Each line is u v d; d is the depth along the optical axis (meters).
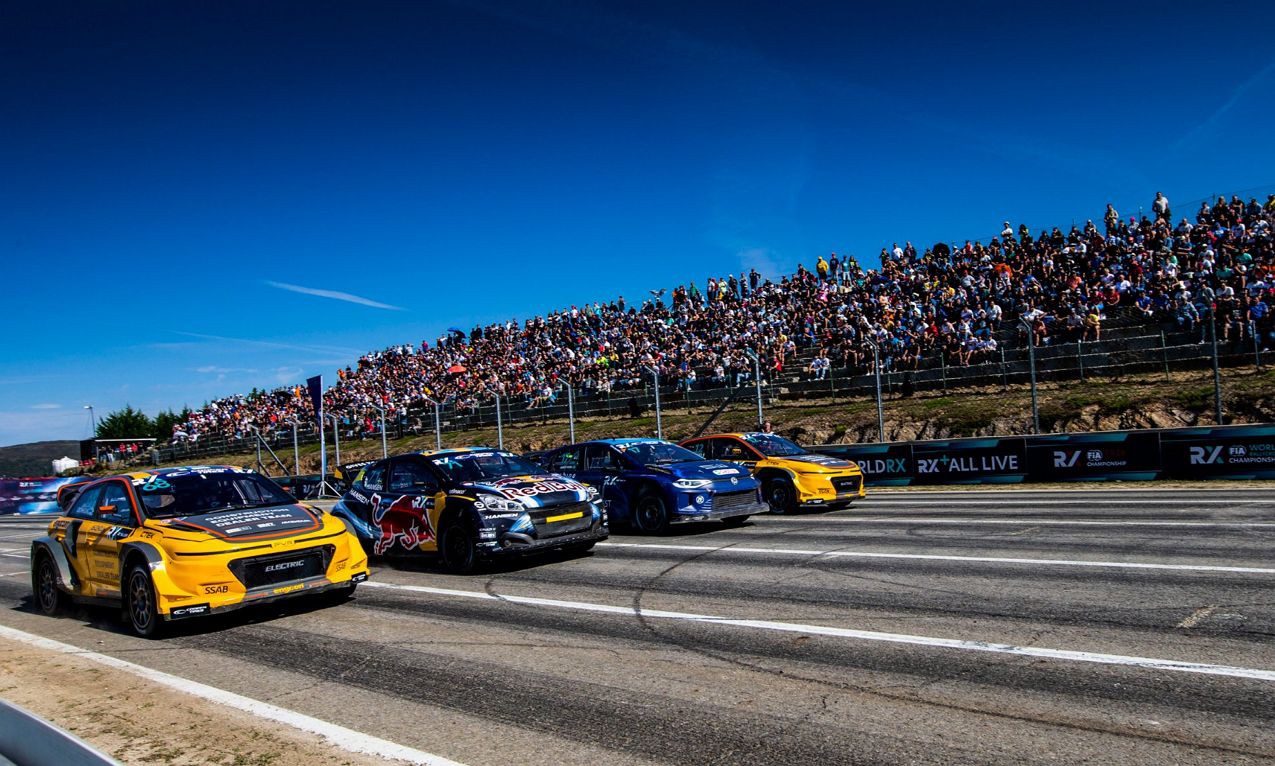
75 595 8.66
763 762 4.08
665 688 5.24
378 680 5.73
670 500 12.16
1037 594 7.20
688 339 32.88
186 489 8.52
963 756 4.04
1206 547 9.07
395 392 41.75
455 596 8.61
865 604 7.16
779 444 15.46
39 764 3.49
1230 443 16.44
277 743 4.60
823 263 34.50
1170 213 26.62
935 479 19.56
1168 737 4.14
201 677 6.06
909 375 25.31
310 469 36.53
